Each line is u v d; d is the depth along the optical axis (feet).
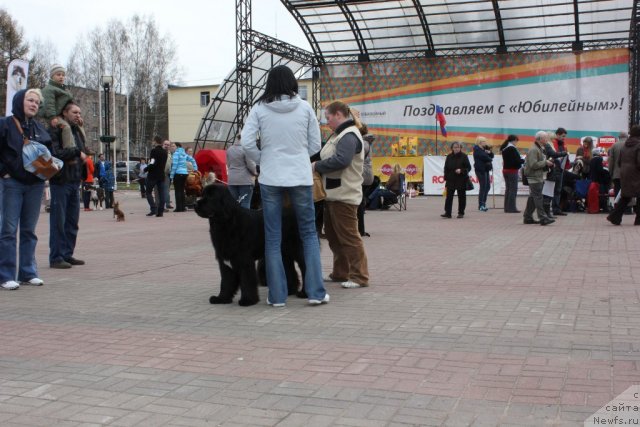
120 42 215.10
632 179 42.22
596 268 26.43
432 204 69.62
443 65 86.63
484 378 13.43
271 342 16.57
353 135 22.48
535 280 24.14
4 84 169.68
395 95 89.15
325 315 19.38
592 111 80.89
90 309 20.72
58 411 12.12
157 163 59.67
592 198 53.16
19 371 14.53
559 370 13.79
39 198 25.05
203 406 12.26
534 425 11.01
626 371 13.62
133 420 11.64
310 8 83.56
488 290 22.50
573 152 81.92
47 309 20.75
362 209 38.52
